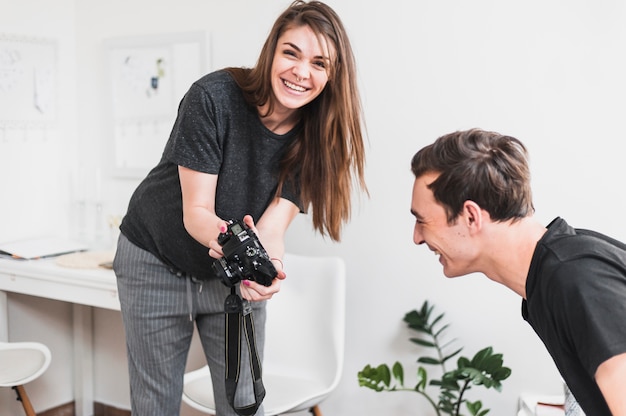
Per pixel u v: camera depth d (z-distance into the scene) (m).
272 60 1.81
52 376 3.44
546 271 1.22
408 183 2.72
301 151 1.96
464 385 2.52
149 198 1.99
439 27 2.63
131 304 2.05
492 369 2.44
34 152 3.33
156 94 3.24
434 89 2.65
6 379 2.65
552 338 1.24
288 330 2.76
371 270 2.82
